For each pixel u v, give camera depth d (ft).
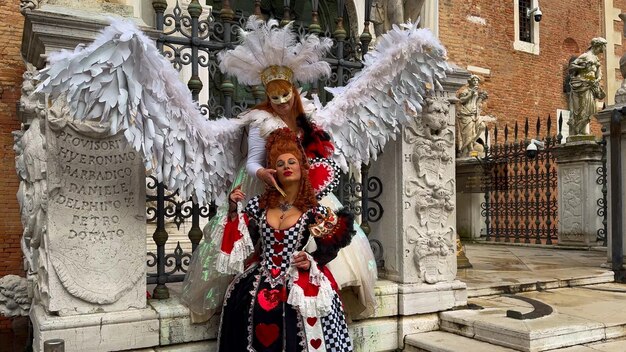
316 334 8.81
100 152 9.70
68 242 9.46
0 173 22.24
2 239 22.21
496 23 44.86
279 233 9.15
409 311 12.34
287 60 10.13
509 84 45.52
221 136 10.43
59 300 9.43
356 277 10.26
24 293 14.47
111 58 8.20
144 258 10.11
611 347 11.21
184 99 9.46
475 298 14.85
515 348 10.97
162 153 9.40
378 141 11.75
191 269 10.44
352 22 29.04
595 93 29.55
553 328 11.09
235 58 10.13
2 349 15.81
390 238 12.96
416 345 11.87
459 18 42.86
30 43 10.64
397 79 11.46
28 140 10.72
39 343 9.41
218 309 10.44
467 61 43.16
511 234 33.68
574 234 29.27
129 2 19.63
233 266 9.07
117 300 9.85
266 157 9.95
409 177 12.62
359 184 13.30
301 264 8.71
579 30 50.29
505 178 33.35
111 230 9.81
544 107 47.55
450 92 13.03
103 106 8.51
